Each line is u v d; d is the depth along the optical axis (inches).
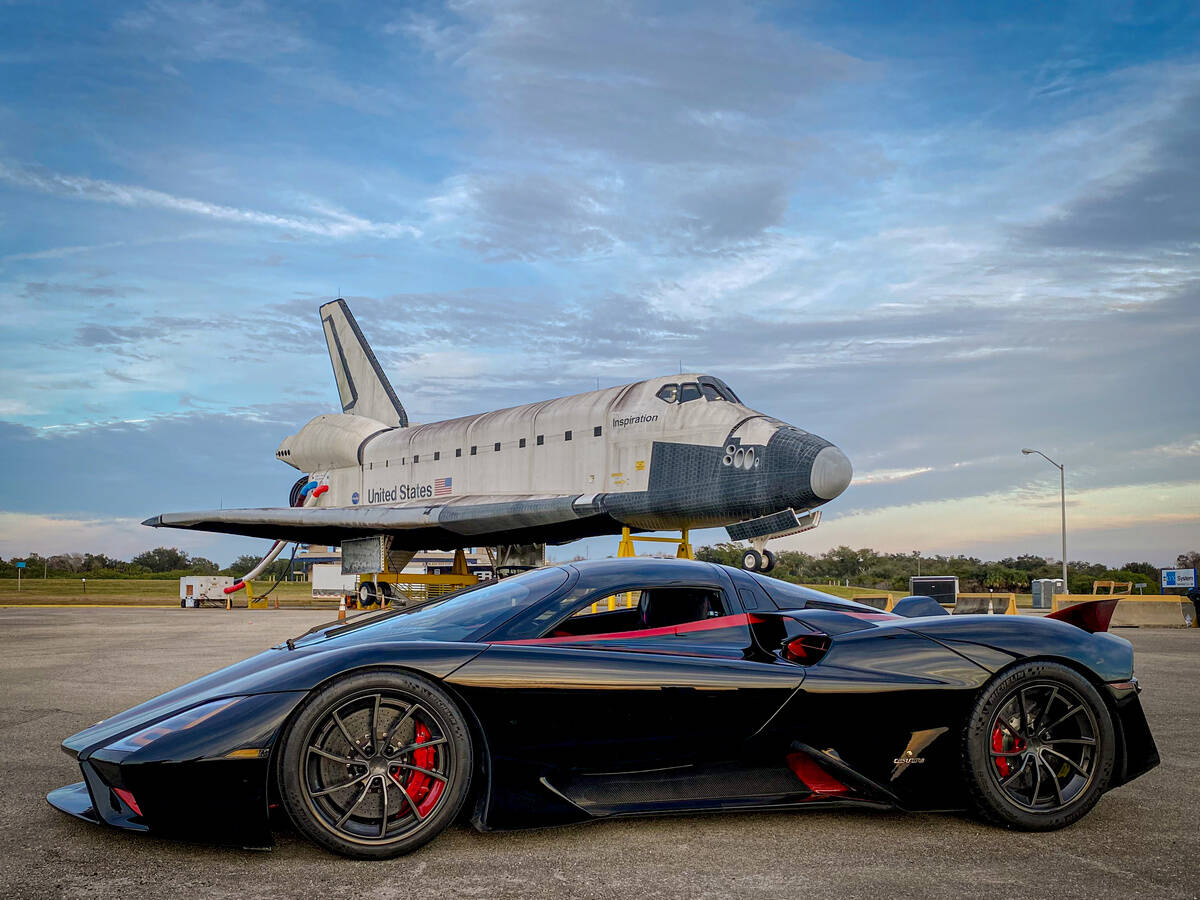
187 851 124.1
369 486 935.0
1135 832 137.1
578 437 725.9
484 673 128.3
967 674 139.3
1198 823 142.3
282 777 119.6
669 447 663.8
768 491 607.5
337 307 1167.0
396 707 127.0
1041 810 137.5
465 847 127.3
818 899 106.6
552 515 701.3
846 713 139.5
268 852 123.9
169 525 868.0
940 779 139.9
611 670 134.0
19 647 488.7
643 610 168.1
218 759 118.1
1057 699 143.0
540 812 129.8
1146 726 145.6
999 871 117.6
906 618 166.2
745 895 108.0
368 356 1122.7
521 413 788.6
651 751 136.3
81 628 695.1
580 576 153.5
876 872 117.0
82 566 4101.9
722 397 674.2
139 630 665.0
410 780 128.1
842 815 146.3
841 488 596.4
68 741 136.6
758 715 138.2
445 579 890.7
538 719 130.3
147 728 126.5
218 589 1352.1
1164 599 860.6
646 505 666.2
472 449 820.0
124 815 127.4
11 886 109.6
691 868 118.4
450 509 762.8
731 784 141.0
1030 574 2160.4
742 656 148.0
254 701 122.2
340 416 1027.9
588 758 133.7
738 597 158.7
